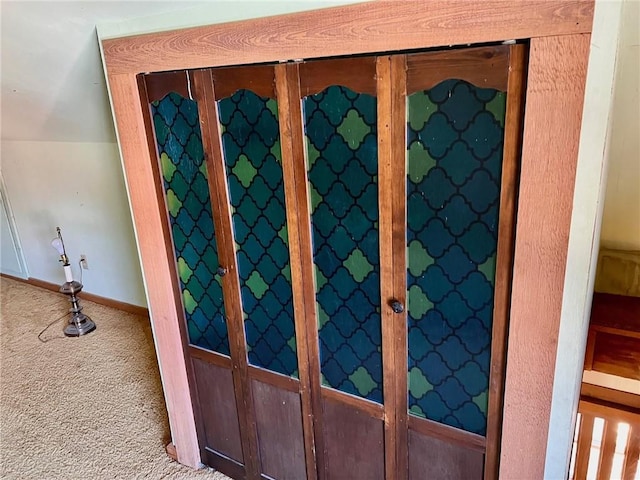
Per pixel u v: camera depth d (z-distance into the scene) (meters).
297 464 1.71
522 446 1.24
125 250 3.21
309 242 1.37
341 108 1.18
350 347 1.43
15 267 3.99
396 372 1.37
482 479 1.35
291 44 1.19
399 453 1.46
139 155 1.58
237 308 1.60
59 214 3.44
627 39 1.56
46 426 2.31
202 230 1.58
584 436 1.93
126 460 2.07
